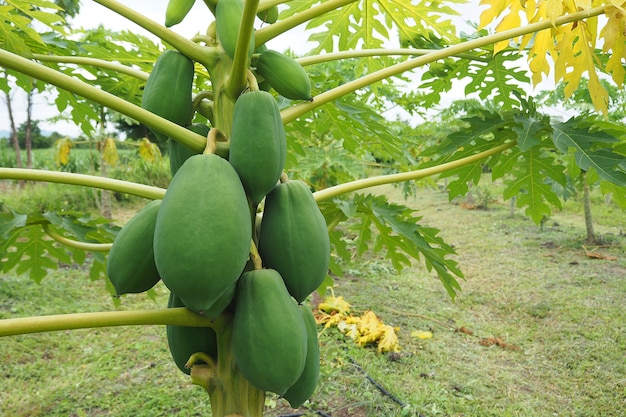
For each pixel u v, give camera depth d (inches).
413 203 626.5
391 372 207.6
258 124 52.2
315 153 269.9
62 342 229.9
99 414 175.2
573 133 82.5
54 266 120.6
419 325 255.9
